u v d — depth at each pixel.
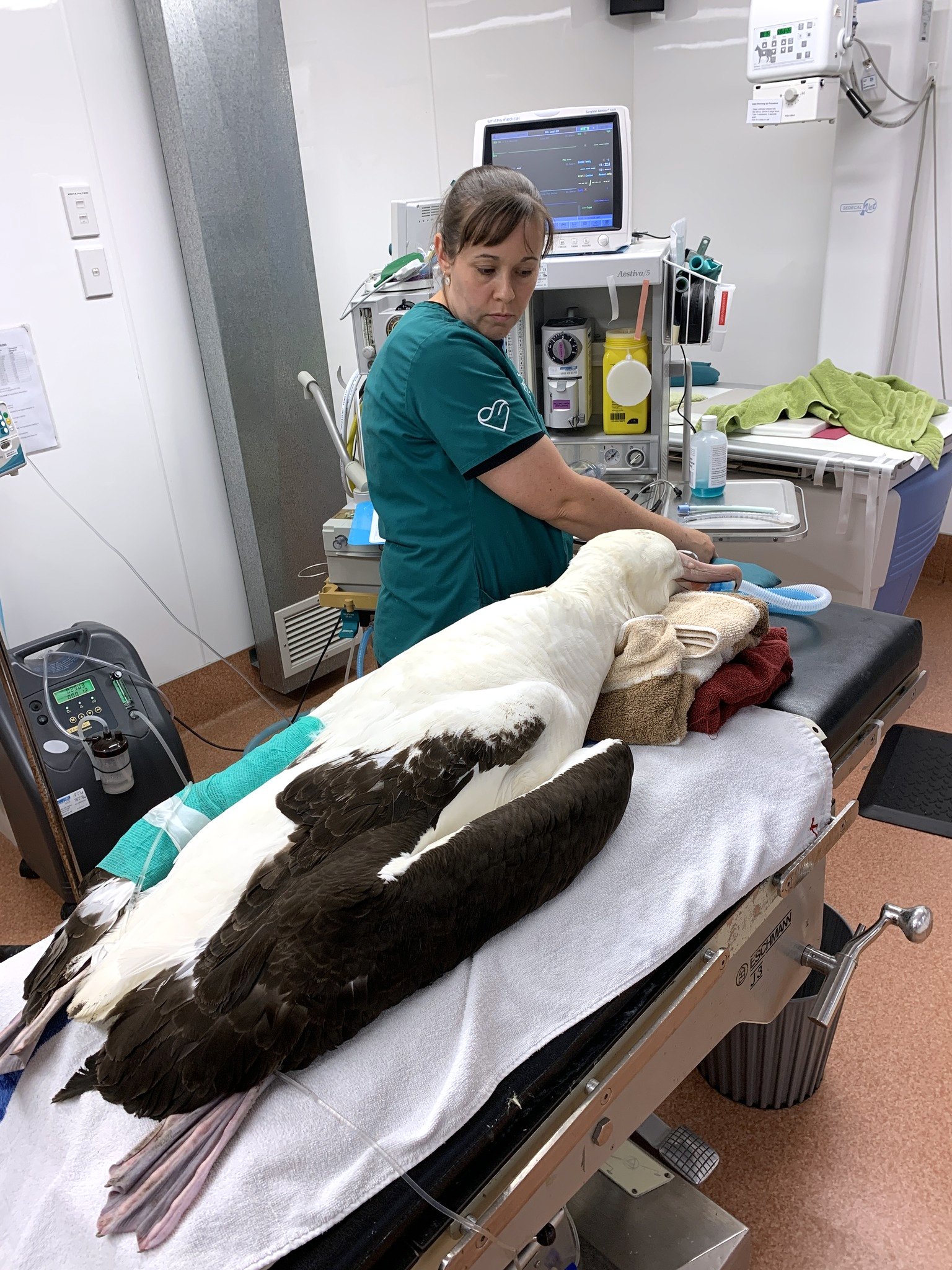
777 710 1.24
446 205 1.27
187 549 2.75
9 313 2.23
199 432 2.69
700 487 2.10
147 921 0.84
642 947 0.92
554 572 1.49
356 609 1.96
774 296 3.56
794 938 1.26
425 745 0.90
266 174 2.52
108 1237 0.68
